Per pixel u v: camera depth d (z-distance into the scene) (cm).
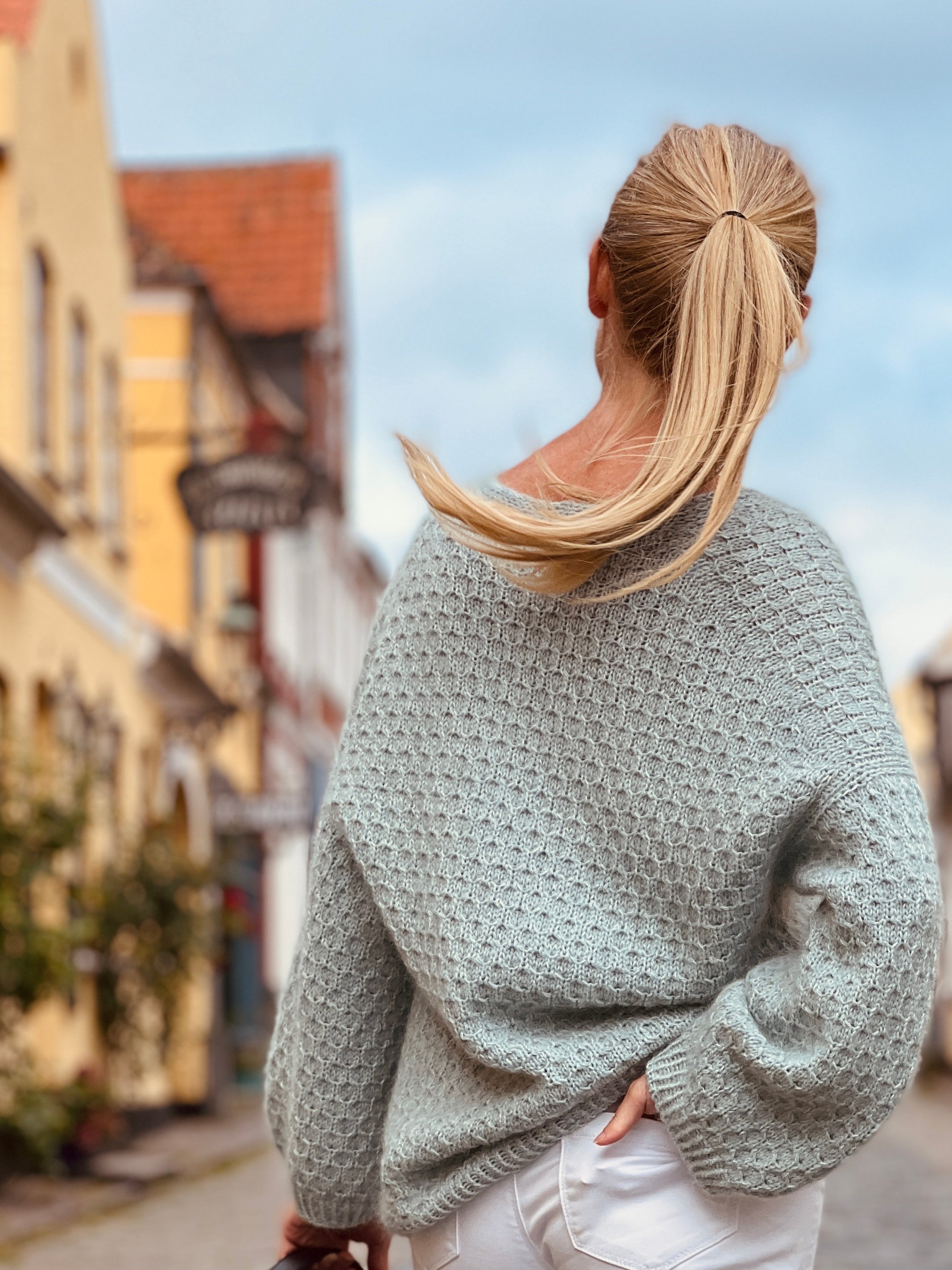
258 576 2950
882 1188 1239
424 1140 186
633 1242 178
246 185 3450
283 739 3288
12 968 1132
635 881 182
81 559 1673
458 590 189
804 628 179
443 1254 187
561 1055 180
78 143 1711
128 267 1952
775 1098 173
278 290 3284
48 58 1579
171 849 1634
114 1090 1596
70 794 1217
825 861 179
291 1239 221
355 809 191
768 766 177
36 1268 856
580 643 184
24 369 1451
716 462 178
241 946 2766
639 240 190
